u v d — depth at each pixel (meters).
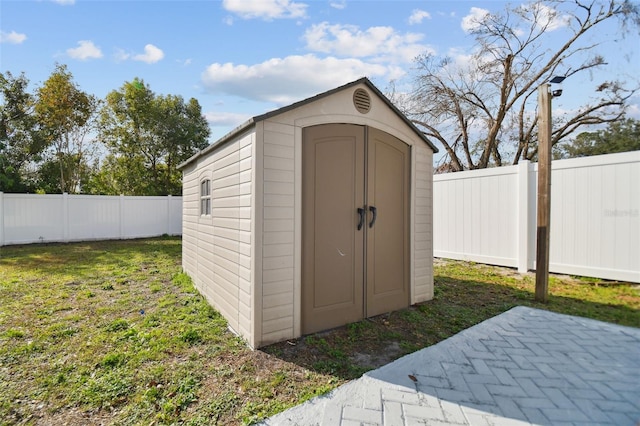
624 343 3.24
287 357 2.96
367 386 2.47
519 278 6.09
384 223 4.18
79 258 8.23
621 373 2.67
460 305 4.55
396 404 2.25
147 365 2.78
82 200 11.78
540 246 4.62
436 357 2.95
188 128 19.28
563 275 5.96
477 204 7.50
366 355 3.03
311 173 3.49
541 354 3.01
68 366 2.75
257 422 2.04
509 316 4.03
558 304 4.49
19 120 12.87
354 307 3.84
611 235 5.46
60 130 13.71
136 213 12.87
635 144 12.89
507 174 6.95
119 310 4.25
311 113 3.48
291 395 2.36
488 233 7.30
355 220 3.85
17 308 4.30
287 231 3.33
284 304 3.31
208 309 4.27
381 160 4.12
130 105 17.69
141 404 2.24
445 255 8.16
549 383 2.53
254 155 3.14
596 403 2.27
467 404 2.25
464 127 15.46
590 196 5.69
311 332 3.50
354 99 3.83
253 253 3.15
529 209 6.55
